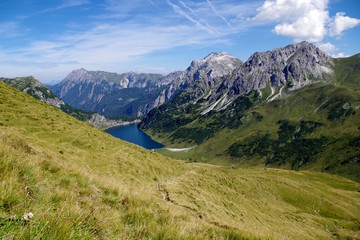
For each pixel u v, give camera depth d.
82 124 50.00
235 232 8.56
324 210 121.81
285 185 134.62
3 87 45.41
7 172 5.70
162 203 10.91
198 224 8.53
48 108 48.12
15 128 33.44
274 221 74.62
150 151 61.62
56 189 6.85
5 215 4.18
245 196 85.19
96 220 5.66
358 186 186.25
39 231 3.75
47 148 32.12
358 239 89.69
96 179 9.91
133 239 6.00
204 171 80.62
